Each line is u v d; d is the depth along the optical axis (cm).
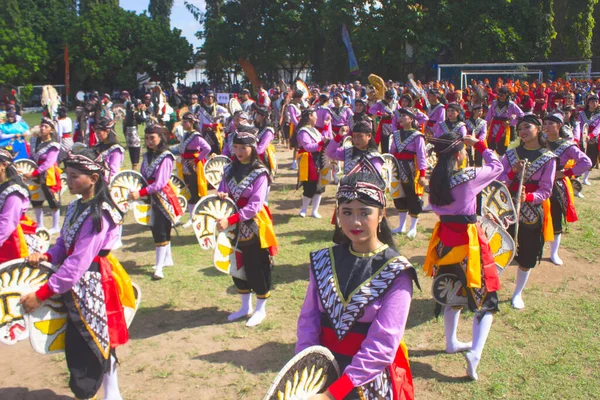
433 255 451
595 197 1028
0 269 356
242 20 3931
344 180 250
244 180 508
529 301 577
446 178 419
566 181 654
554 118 631
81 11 4609
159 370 461
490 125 1263
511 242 464
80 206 360
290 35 3844
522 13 3250
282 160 1531
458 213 424
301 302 591
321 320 259
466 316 549
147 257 755
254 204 502
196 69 5112
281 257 732
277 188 1166
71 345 359
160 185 645
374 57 3494
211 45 3972
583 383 424
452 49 3362
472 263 416
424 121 1135
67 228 358
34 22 3966
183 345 504
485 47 3212
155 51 4075
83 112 1502
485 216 473
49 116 1872
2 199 434
